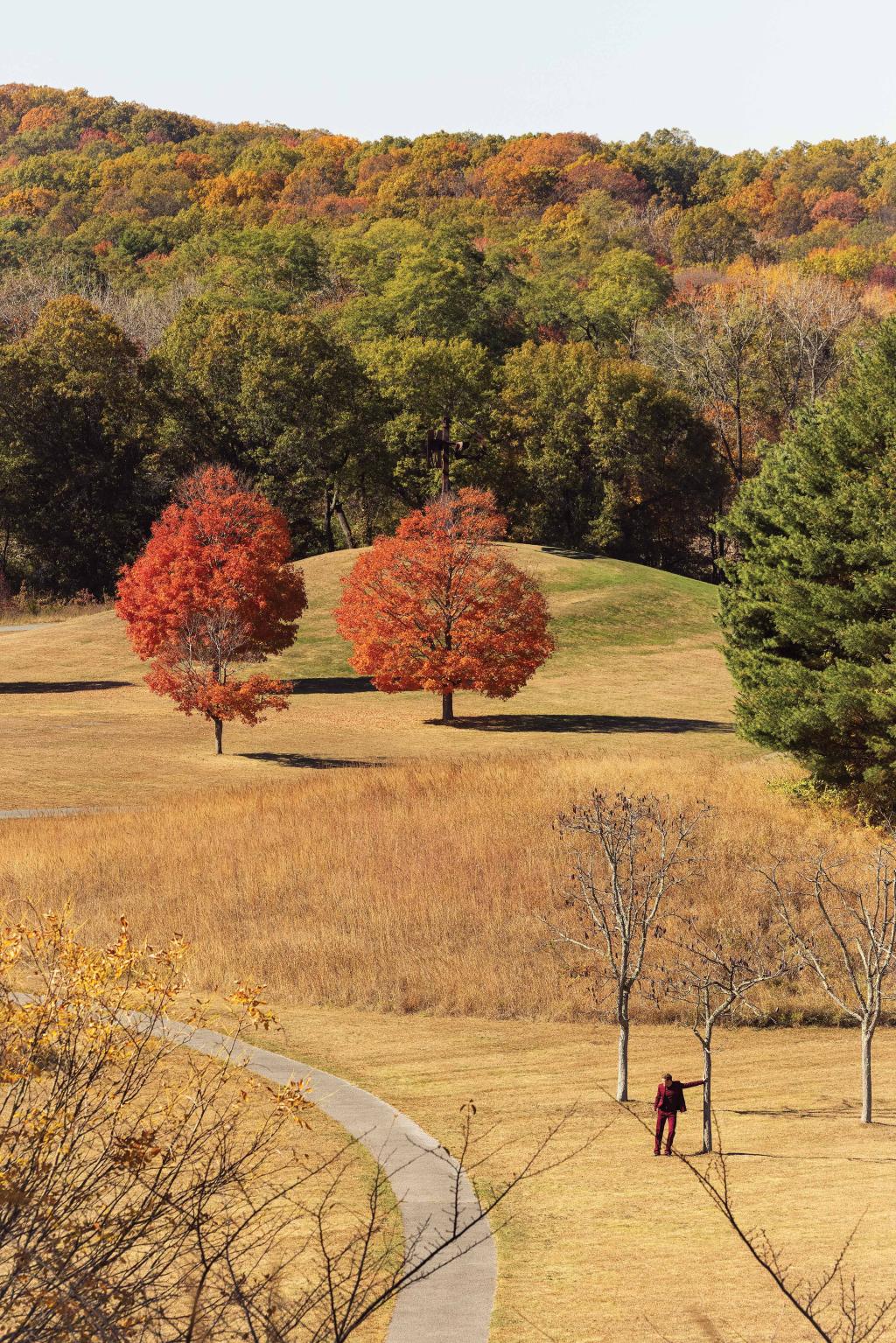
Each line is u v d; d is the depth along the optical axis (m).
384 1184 23.06
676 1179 23.88
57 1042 14.74
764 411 198.62
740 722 66.19
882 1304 15.41
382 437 169.38
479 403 172.62
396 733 99.31
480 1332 15.76
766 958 44.69
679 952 43.50
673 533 183.62
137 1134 15.95
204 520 93.56
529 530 178.25
